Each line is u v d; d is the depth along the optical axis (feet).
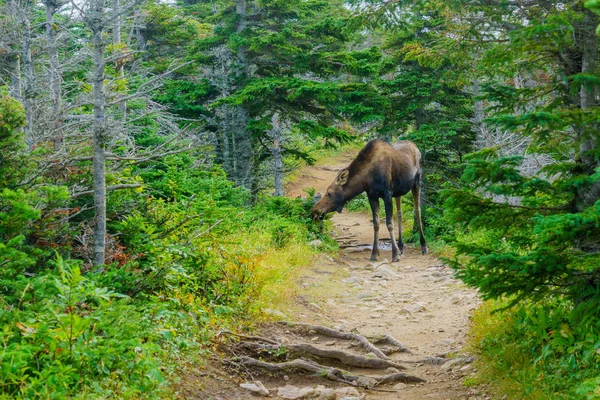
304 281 41.47
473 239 45.34
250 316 29.14
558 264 16.99
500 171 18.26
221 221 31.83
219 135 72.38
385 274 48.26
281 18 71.51
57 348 16.80
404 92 68.03
